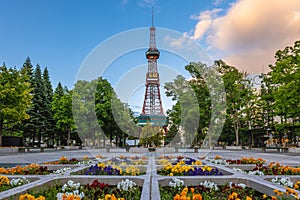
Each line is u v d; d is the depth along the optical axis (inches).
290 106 943.0
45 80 1843.0
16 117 1048.8
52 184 221.0
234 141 1700.3
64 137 1775.3
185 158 455.8
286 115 1003.9
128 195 193.8
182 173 277.0
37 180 224.5
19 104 1059.9
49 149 1325.0
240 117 1405.0
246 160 416.2
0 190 211.3
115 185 225.1
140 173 284.2
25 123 1430.9
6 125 1173.1
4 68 1073.5
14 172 306.8
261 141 1465.3
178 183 217.0
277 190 171.9
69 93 1502.2
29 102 1122.7
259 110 1347.2
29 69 1537.9
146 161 374.0
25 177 241.9
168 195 192.2
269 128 1328.7
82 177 230.1
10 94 1018.1
